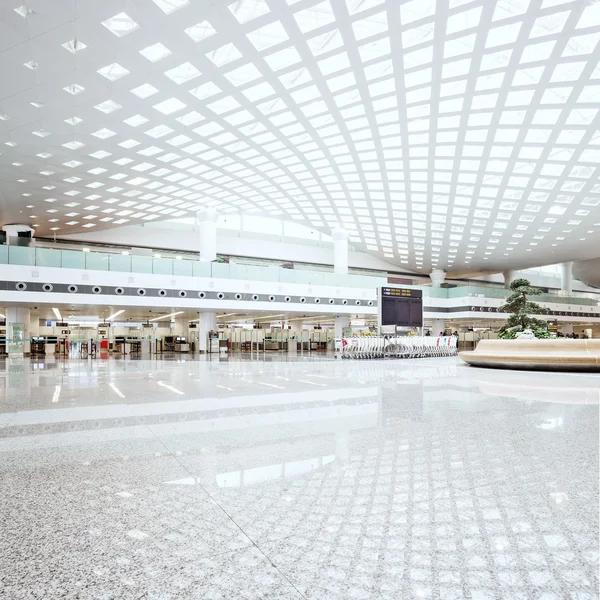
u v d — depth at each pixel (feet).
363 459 14.24
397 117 76.33
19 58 53.57
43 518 9.77
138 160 94.22
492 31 54.70
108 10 46.09
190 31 53.42
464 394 31.37
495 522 9.23
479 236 149.79
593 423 20.20
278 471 12.99
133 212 138.10
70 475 12.91
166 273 114.32
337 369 60.34
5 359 104.01
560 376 47.44
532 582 6.89
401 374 50.83
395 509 9.96
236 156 93.20
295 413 23.38
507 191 110.63
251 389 35.37
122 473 13.03
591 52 56.80
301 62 59.72
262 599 6.49
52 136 79.20
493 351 62.08
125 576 7.25
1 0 43.19
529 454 14.76
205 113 74.02
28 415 23.34
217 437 17.67
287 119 77.15
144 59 56.39
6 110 67.56
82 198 119.03
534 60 59.06
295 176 105.81
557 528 8.91
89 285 104.63
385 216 135.54
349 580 7.00
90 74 59.06
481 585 6.82
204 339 129.08
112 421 21.43
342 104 71.36
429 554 7.85
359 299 142.72
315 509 10.01
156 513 9.93
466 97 68.80
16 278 97.09
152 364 77.20
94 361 90.38
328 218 148.36
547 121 76.79
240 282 123.85
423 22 51.26
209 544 8.35
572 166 93.61
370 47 57.57
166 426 20.06
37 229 156.25
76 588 6.91
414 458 14.30
